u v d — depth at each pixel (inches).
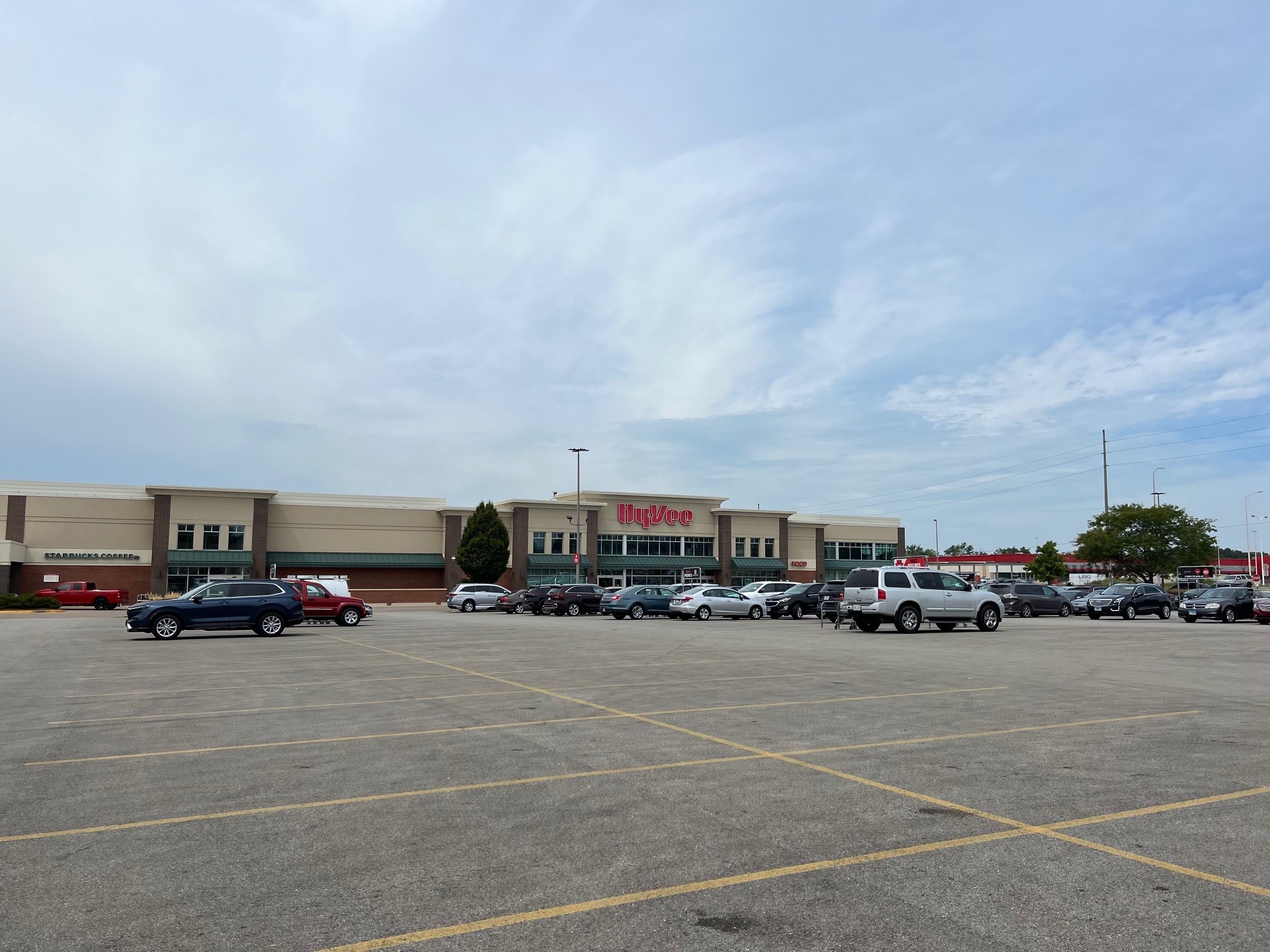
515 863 216.2
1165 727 401.4
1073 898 192.4
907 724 407.2
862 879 204.4
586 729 395.9
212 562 2359.7
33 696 512.7
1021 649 855.1
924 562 2246.6
